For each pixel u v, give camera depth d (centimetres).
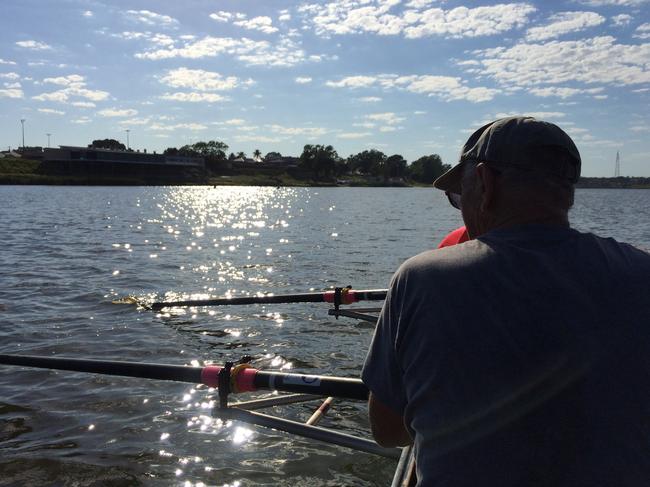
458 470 144
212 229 2642
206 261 1520
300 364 663
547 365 141
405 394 164
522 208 164
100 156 14000
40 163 14125
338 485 403
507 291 149
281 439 467
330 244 1975
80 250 1723
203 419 502
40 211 3825
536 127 166
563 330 143
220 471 417
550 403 140
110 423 492
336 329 805
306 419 507
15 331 788
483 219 177
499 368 143
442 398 147
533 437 140
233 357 687
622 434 139
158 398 546
